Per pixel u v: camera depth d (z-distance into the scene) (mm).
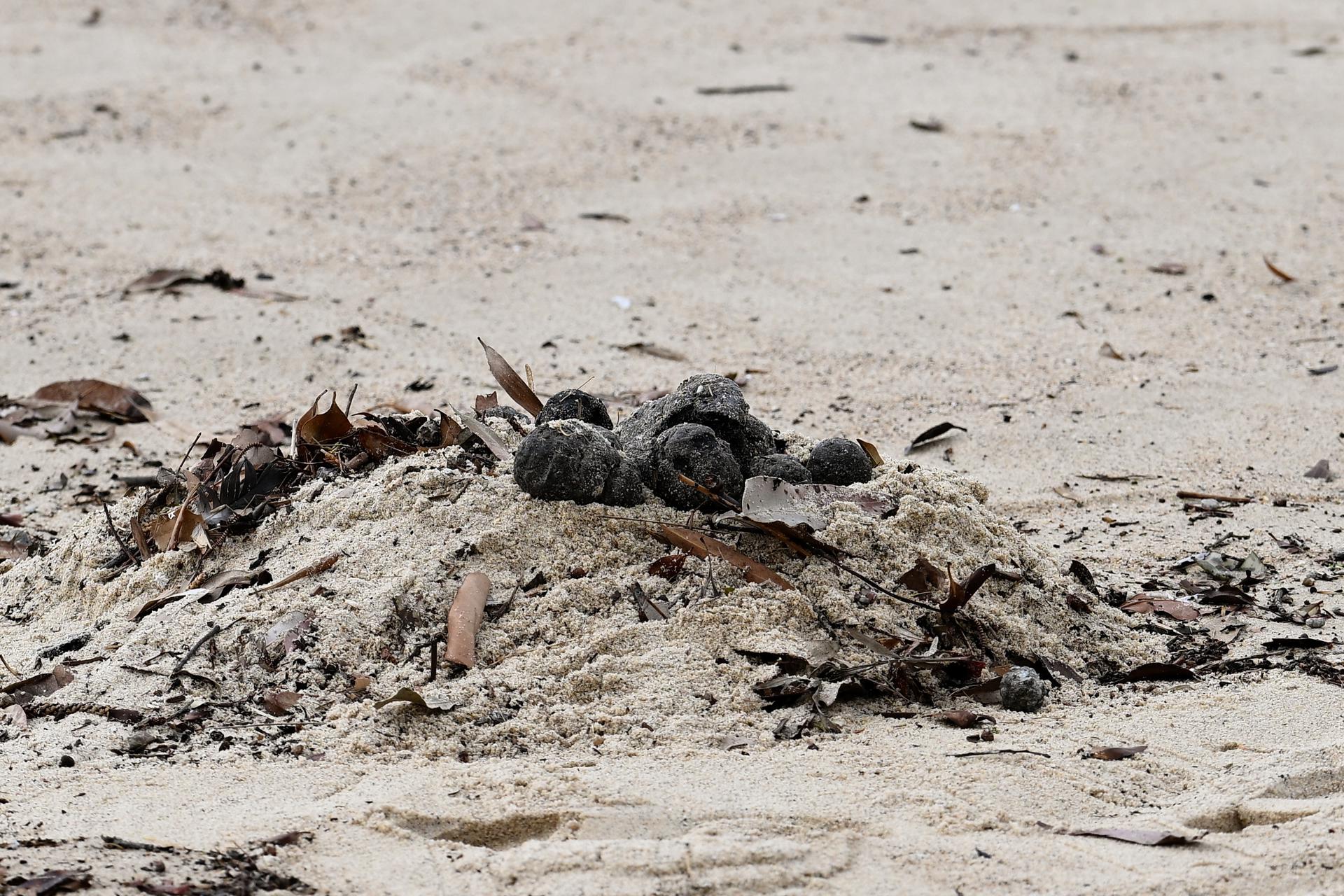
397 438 13273
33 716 10406
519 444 12898
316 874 8203
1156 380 20094
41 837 8383
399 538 11625
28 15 39250
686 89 34469
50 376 20281
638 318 22594
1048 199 28031
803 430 18297
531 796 9086
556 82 34875
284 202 28141
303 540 11992
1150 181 28891
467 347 21438
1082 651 11680
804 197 28203
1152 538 14836
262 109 33062
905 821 8883
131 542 12805
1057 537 14922
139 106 33188
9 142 31078
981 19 40125
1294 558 14188
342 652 10727
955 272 24594
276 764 9562
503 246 25922
